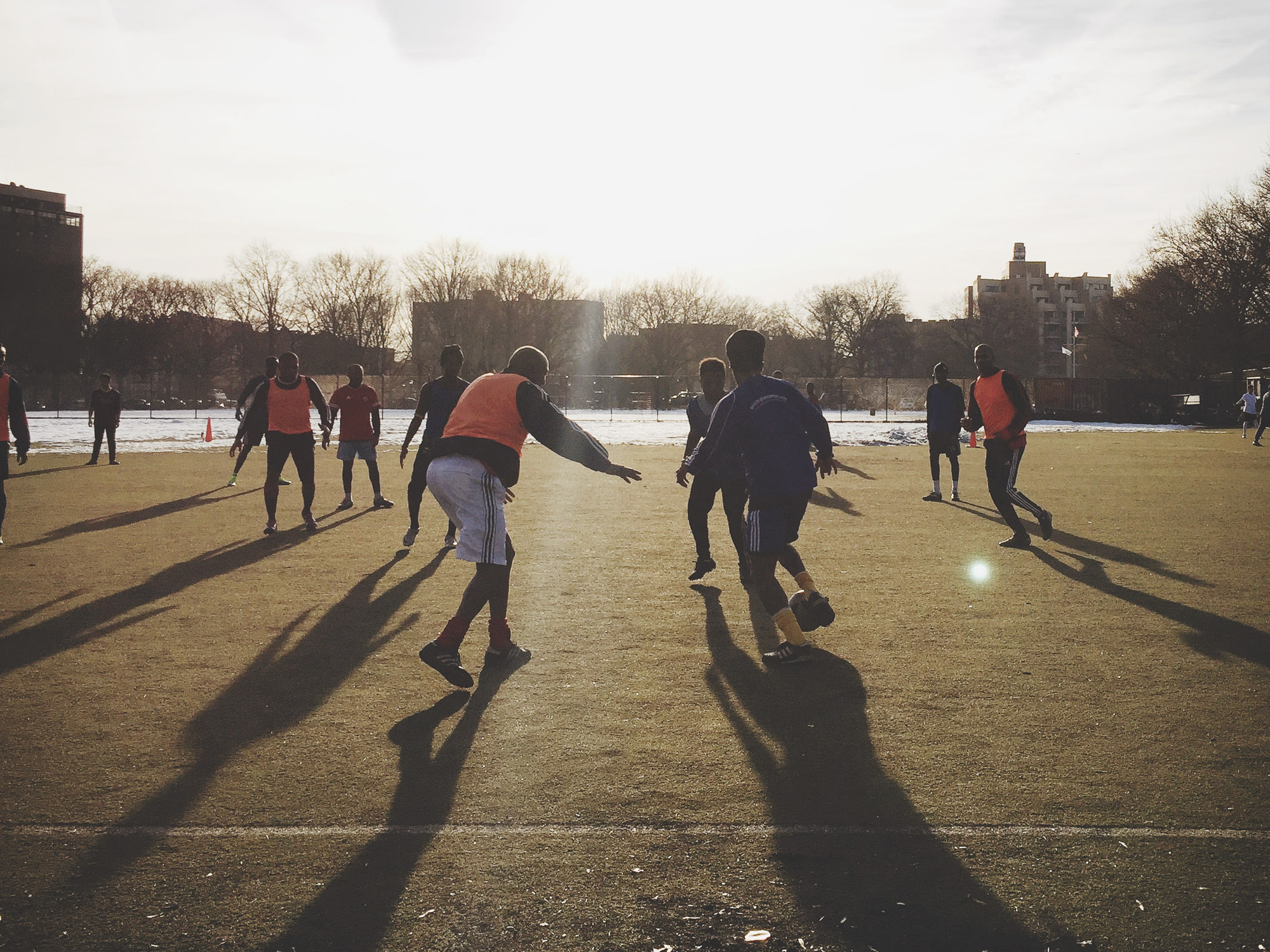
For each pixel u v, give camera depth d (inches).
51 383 2785.4
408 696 174.1
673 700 171.5
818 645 209.3
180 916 99.3
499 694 175.0
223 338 3351.4
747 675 187.0
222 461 763.4
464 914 99.4
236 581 281.3
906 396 2556.6
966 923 97.5
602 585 276.5
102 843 115.6
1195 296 2143.2
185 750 146.9
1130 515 431.2
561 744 149.3
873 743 149.0
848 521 414.0
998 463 342.6
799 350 3671.3
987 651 203.6
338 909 100.5
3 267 2896.2
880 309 3582.7
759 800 127.5
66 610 242.8
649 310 3572.8
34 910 100.3
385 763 141.4
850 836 116.9
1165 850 112.8
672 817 122.2
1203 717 160.7
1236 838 116.0
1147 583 276.7
